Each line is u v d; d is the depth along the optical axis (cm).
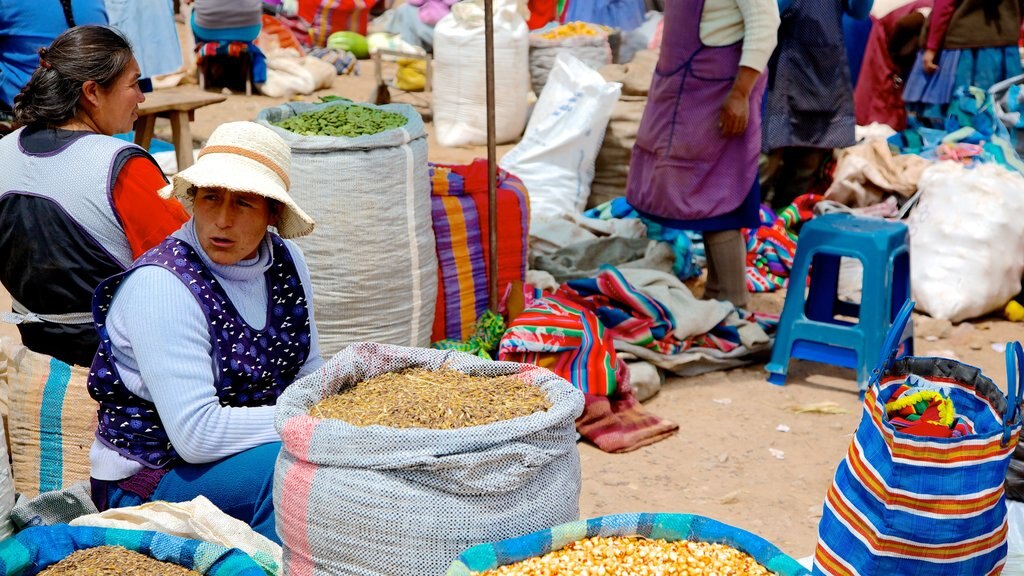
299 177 400
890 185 666
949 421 219
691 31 511
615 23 1156
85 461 306
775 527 368
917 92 818
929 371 229
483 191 485
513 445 211
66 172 298
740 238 555
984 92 768
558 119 698
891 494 200
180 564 220
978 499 198
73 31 307
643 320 488
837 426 452
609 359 449
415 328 435
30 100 305
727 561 210
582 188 705
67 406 305
